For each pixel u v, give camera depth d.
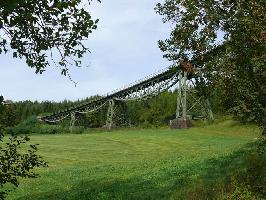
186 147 48.38
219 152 33.56
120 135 70.12
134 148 53.25
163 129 75.69
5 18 8.32
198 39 12.21
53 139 70.31
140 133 70.56
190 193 17.33
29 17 8.52
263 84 11.60
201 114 80.44
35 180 30.81
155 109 124.94
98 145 59.03
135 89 87.50
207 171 23.66
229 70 11.83
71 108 102.31
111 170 32.53
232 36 11.57
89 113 107.88
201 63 12.62
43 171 36.25
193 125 71.12
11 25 8.56
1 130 8.38
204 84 12.87
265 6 10.96
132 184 24.05
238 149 31.12
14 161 8.77
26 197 24.61
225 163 25.14
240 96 11.90
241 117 12.25
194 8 11.82
